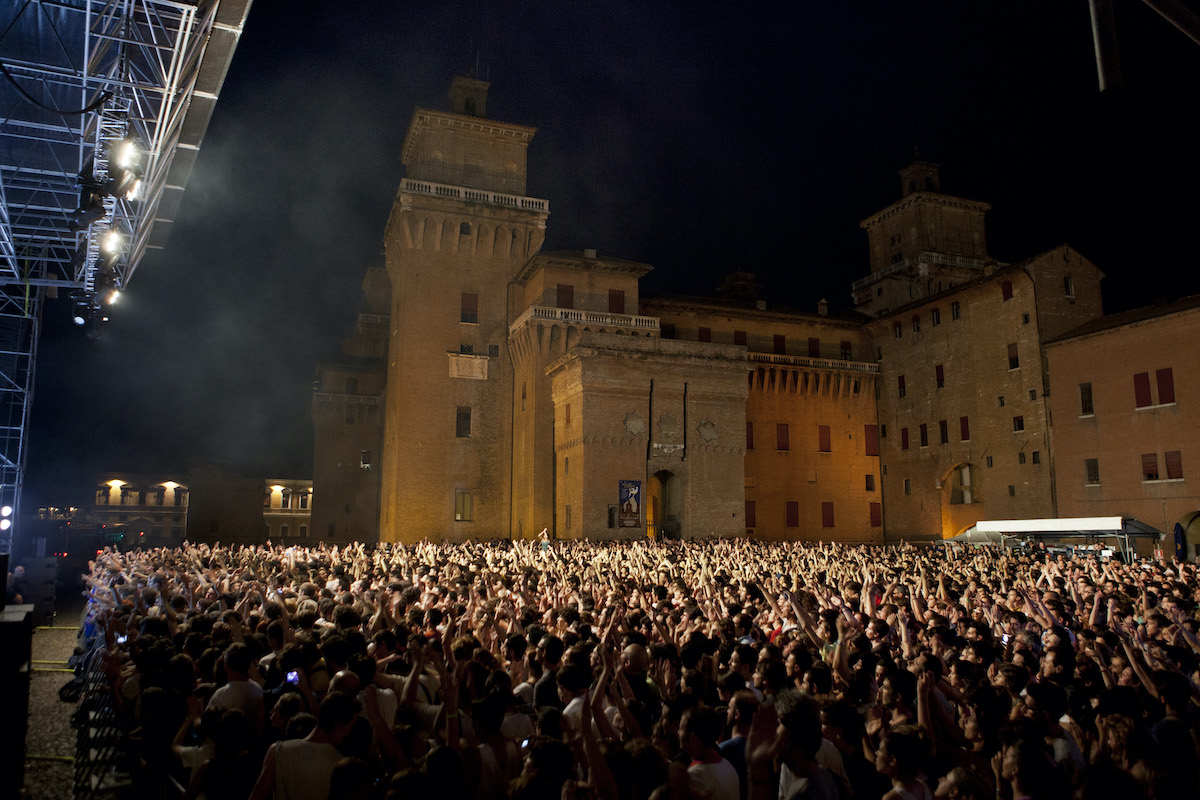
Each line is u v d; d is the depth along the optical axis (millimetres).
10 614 7703
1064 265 55312
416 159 61250
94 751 10625
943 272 71250
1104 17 4332
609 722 6898
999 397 55969
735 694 6988
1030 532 41188
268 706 8023
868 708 7789
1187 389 44094
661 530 53906
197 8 15133
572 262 55750
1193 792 5805
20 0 15141
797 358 64875
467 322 57938
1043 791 5242
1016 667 8062
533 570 22500
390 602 13938
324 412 69438
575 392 49344
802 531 63188
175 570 23266
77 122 20047
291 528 84375
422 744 6906
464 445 56406
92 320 27469
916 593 16328
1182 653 9336
